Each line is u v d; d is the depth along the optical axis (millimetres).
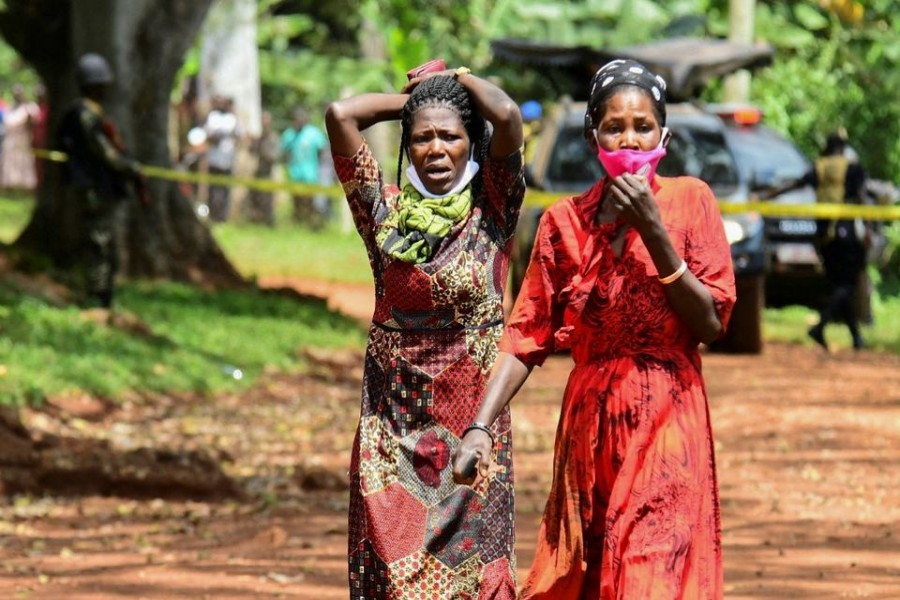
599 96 11695
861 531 20578
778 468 25469
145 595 16875
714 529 11711
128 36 44438
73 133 35750
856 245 41781
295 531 20688
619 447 11672
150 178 45625
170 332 35906
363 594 12500
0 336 31109
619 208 11266
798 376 36562
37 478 22969
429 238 12273
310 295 47000
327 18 94062
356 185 12672
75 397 28578
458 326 12430
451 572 12312
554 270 12008
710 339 11695
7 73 93938
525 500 22828
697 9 69375
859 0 71062
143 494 22906
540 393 34375
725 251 11703
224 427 28906
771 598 16672
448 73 12578
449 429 12406
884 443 27750
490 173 12500
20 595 16812
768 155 48844
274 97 96625
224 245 66688
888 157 63875
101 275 36312
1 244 41719
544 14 65500
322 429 29359
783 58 69812
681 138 42125
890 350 43156
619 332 11781
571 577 11758
